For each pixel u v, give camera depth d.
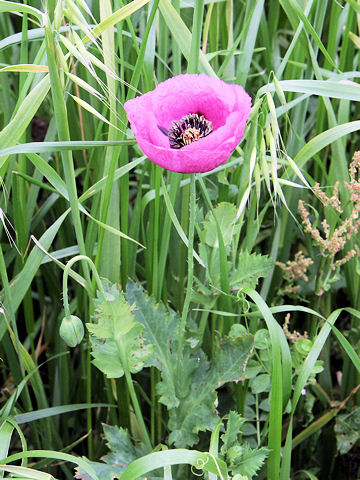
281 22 0.92
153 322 0.74
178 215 0.82
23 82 0.73
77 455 0.88
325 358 0.86
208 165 0.62
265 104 0.69
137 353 0.70
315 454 0.88
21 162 0.74
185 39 0.72
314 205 0.87
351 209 0.81
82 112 0.82
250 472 0.69
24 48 0.71
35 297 0.93
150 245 0.76
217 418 0.73
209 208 0.78
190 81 0.66
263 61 0.93
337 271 0.80
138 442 0.79
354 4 0.76
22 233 0.77
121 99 0.72
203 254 0.74
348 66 0.86
